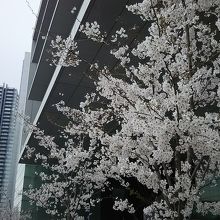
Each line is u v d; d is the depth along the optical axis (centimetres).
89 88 1359
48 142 1420
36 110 3047
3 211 3738
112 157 742
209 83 602
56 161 2123
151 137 548
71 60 751
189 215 545
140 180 571
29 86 3134
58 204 1908
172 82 561
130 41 911
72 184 1482
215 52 634
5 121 8500
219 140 465
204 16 633
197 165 533
